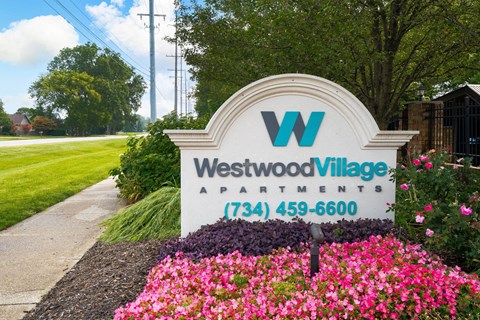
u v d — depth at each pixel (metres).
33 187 10.62
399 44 8.95
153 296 2.97
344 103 4.68
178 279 3.36
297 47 7.02
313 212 4.80
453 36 7.57
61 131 78.06
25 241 5.85
